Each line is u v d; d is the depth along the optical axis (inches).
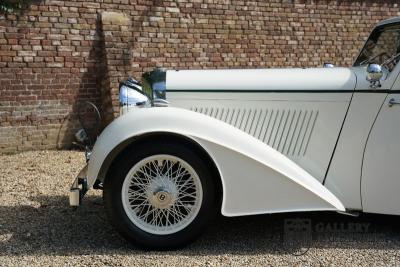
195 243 152.2
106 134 142.6
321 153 157.8
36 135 279.0
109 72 283.9
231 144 142.0
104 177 144.5
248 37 321.4
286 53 333.7
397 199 153.7
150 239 143.6
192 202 145.5
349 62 352.5
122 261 138.7
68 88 283.7
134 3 291.4
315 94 156.0
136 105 163.5
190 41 307.0
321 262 139.8
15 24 266.1
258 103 159.2
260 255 143.9
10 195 201.8
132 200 144.9
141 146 141.7
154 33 297.3
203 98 160.2
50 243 152.3
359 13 350.3
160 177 144.5
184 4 302.7
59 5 275.0
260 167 142.9
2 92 267.7
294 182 143.8
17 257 141.9
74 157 266.8
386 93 150.4
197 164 142.0
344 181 156.7
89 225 167.8
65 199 196.7
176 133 140.2
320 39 341.7
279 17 327.9
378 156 152.7
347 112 154.6
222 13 312.8
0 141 270.1
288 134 159.2
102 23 283.6
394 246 150.8
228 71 165.8
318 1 337.1
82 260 139.9
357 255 144.3
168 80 161.9
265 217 173.6
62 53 279.3
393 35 174.9
